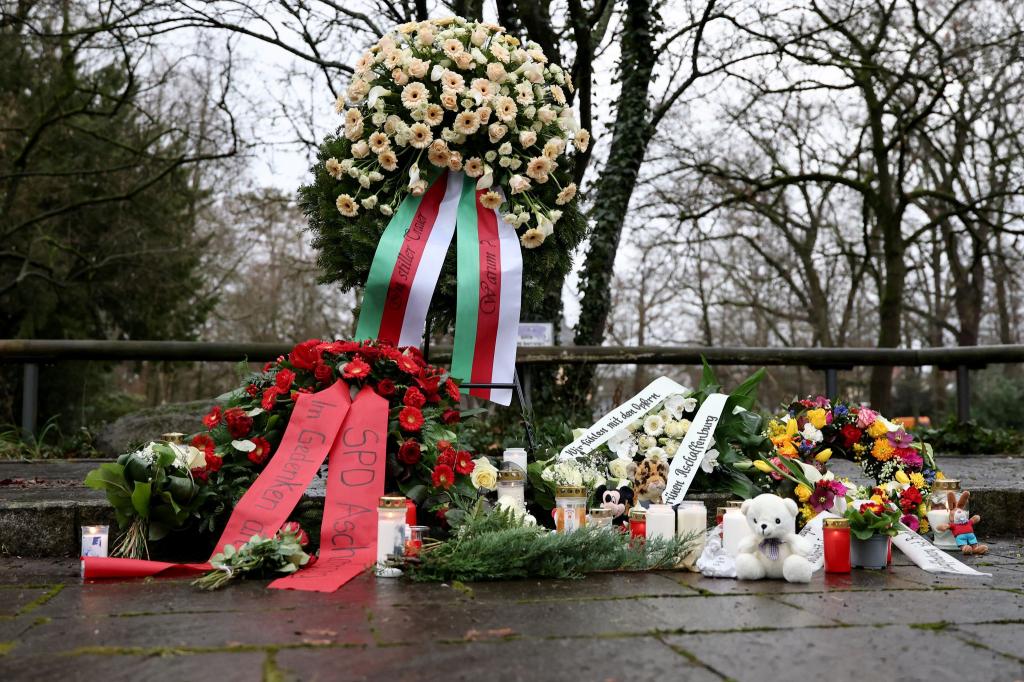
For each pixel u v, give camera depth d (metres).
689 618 2.51
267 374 3.82
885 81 15.38
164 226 17.03
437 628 2.36
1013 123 17.23
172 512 3.35
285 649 2.15
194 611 2.56
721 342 30.64
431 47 4.33
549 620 2.46
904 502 3.99
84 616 2.50
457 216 4.22
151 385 27.67
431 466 3.66
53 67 15.01
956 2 14.49
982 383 20.48
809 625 2.44
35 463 6.71
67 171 14.42
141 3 10.91
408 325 4.11
